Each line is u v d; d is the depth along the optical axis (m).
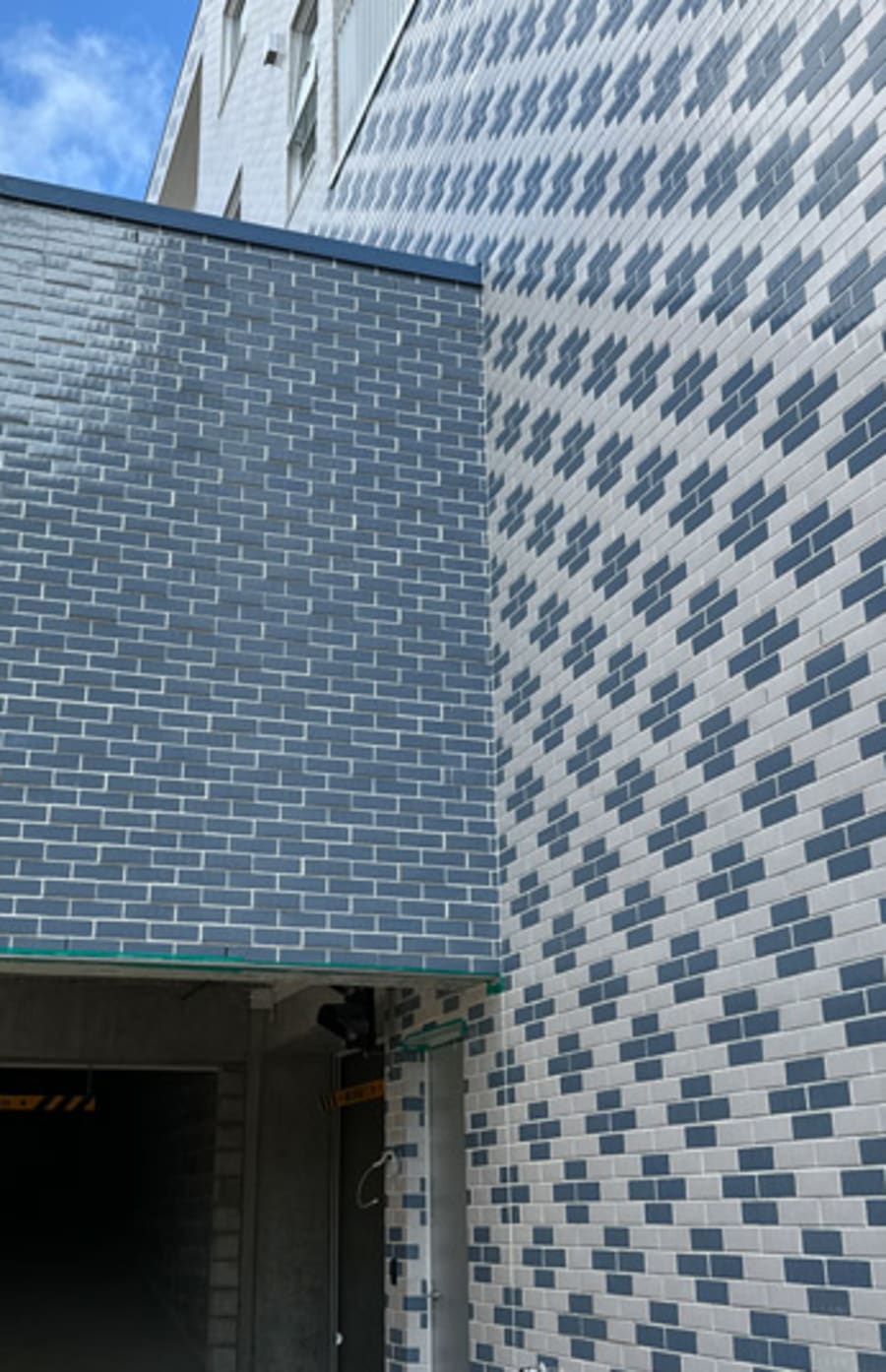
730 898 3.44
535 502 4.96
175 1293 10.80
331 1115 8.99
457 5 6.39
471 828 4.92
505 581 5.14
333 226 7.98
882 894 2.88
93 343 5.06
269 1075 9.05
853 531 3.12
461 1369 4.93
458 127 6.19
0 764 4.40
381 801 4.84
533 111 5.35
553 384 4.91
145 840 4.48
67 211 5.21
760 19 3.76
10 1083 13.52
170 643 4.75
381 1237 7.86
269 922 4.54
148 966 4.44
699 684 3.71
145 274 5.23
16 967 4.43
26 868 4.32
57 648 4.61
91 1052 8.78
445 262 5.73
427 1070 5.62
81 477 4.85
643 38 4.45
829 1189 2.93
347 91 8.26
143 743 4.59
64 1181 16.89
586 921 4.20
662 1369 3.50
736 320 3.71
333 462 5.24
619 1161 3.84
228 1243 8.90
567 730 4.48
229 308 5.30
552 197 5.09
